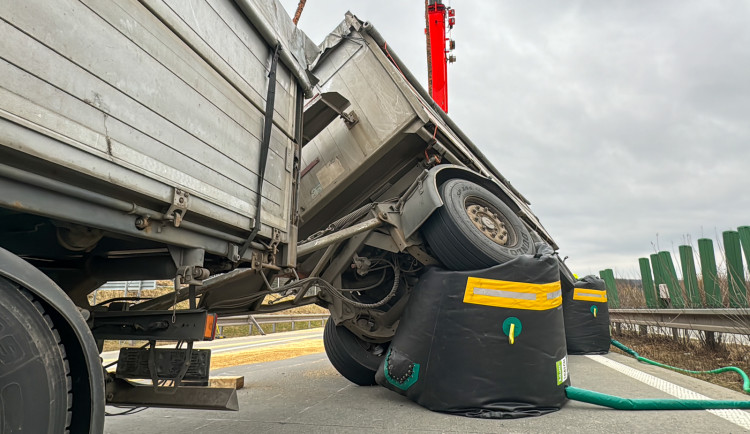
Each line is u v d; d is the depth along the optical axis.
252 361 7.70
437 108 5.61
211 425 3.35
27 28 1.31
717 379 5.14
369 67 4.84
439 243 4.01
